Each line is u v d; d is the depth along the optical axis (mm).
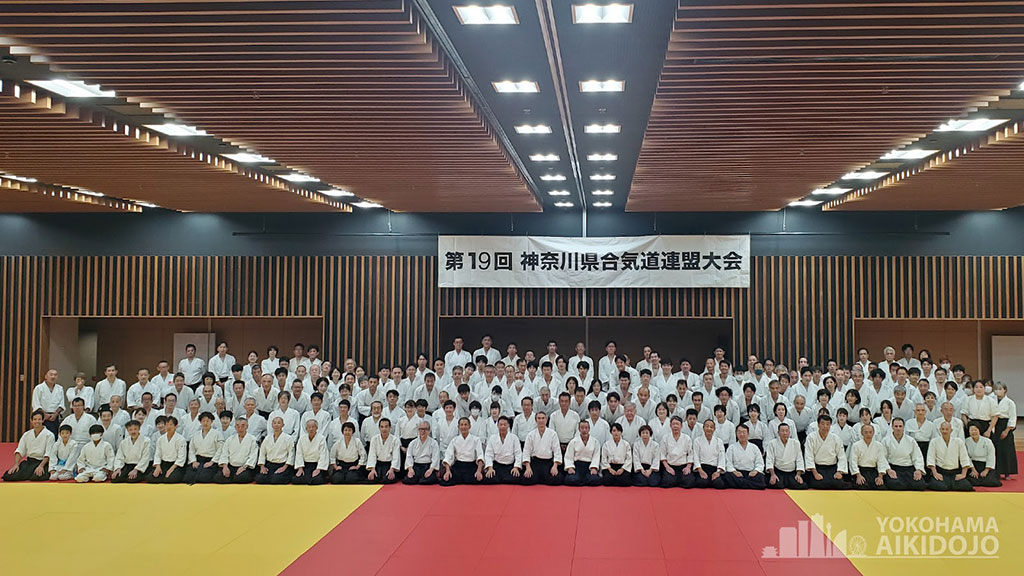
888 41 4805
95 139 7262
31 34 4656
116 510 7715
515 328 14602
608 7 4801
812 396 10289
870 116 6492
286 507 7820
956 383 10039
